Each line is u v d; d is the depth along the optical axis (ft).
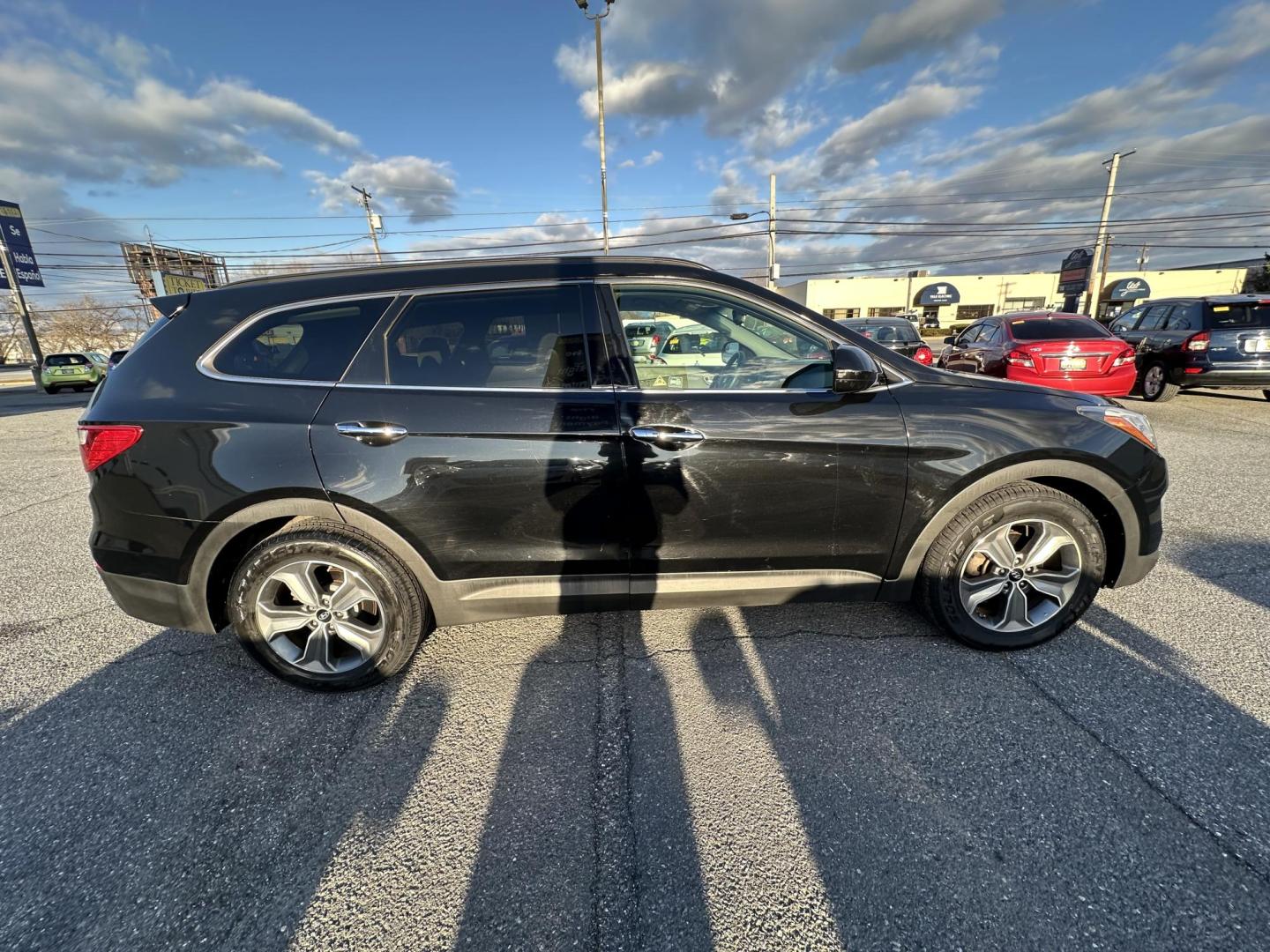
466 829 5.86
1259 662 8.12
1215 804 5.86
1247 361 27.35
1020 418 7.93
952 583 8.27
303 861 5.55
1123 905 4.90
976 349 30.45
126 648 9.34
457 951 4.71
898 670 8.18
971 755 6.63
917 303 171.12
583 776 6.50
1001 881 5.16
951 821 5.78
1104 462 7.95
